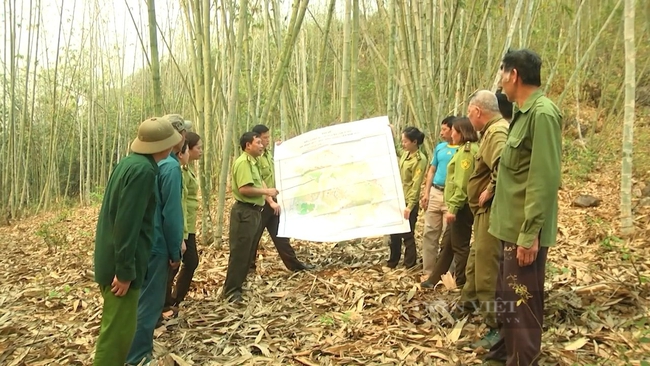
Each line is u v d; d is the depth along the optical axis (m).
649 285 3.53
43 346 3.58
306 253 5.99
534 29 9.98
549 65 12.16
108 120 16.48
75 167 18.58
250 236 4.37
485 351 2.93
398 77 7.30
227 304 4.25
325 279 4.74
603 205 7.21
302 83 11.66
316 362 3.04
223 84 8.69
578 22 10.84
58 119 13.76
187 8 6.27
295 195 5.21
